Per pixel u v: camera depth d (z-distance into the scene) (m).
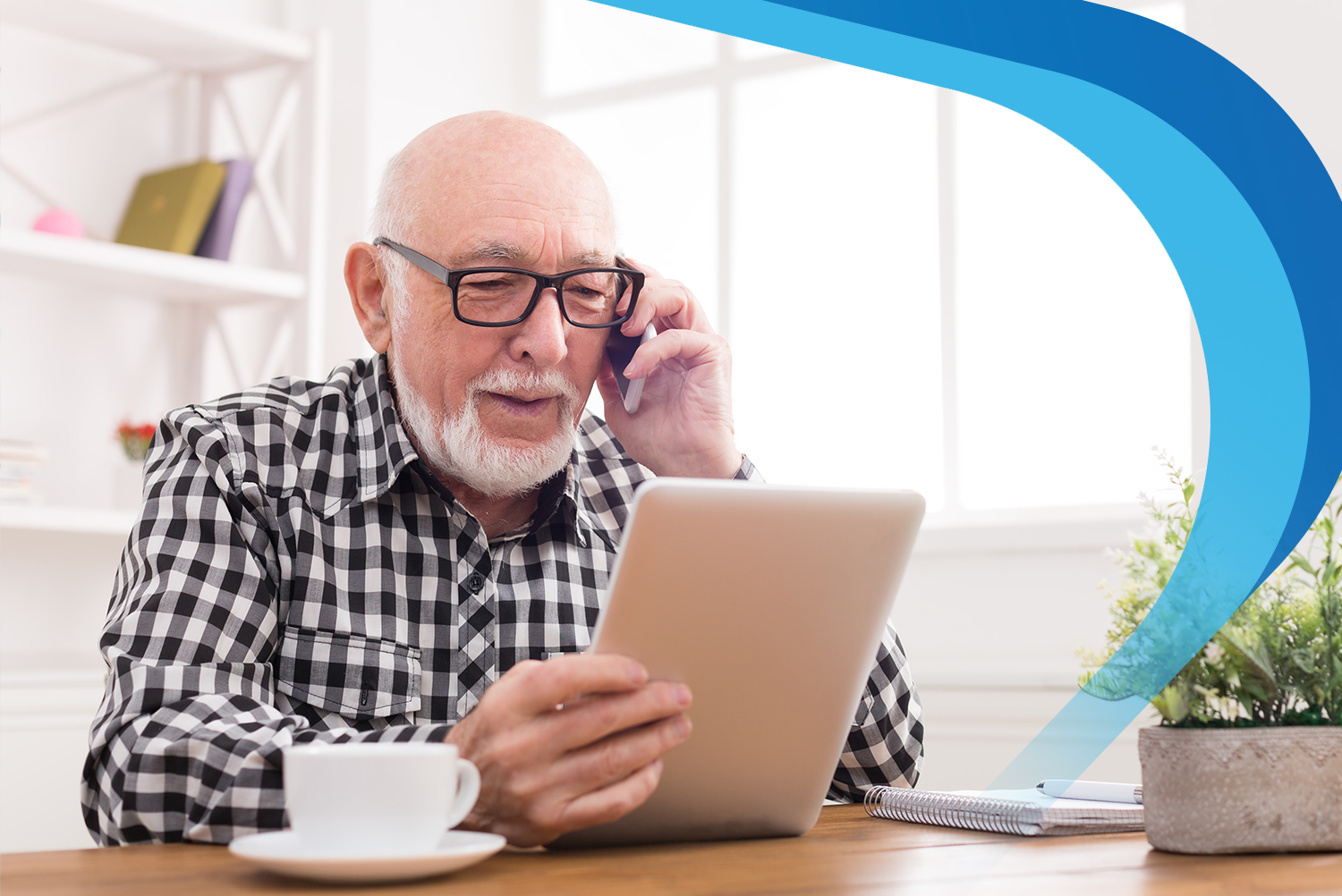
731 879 0.72
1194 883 0.70
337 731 0.91
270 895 0.66
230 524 1.21
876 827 0.98
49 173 2.81
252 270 2.83
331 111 3.29
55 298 2.79
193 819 0.89
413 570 1.33
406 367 1.33
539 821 0.79
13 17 2.69
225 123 3.07
